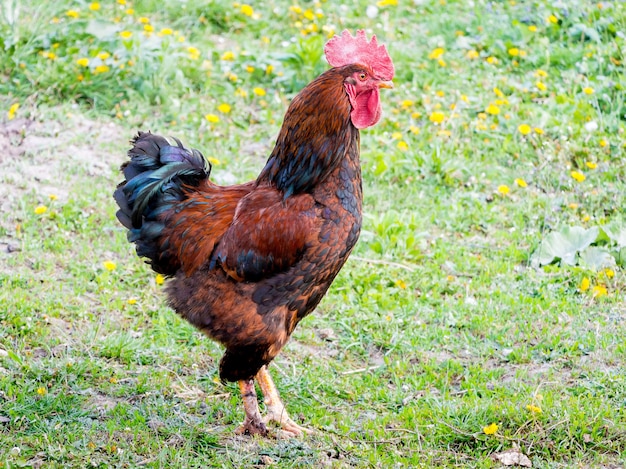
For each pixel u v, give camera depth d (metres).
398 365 7.42
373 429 6.52
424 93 12.43
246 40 13.85
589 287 8.59
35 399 6.55
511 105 12.04
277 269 6.09
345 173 6.14
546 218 9.84
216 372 7.28
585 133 11.36
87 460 5.93
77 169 10.40
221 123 11.63
